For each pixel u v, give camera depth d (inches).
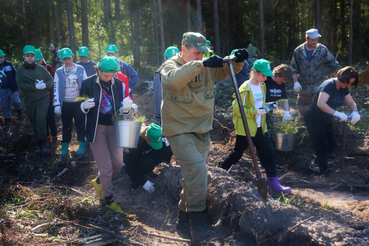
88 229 143.2
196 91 120.7
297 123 250.5
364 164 205.5
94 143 160.9
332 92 184.1
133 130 153.8
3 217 143.5
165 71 117.8
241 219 137.4
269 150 175.2
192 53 121.3
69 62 230.4
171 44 775.7
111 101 161.6
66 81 229.5
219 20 776.9
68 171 216.1
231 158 184.4
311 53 240.5
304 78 244.1
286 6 796.0
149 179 197.0
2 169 219.5
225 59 119.2
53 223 143.9
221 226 146.4
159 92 214.4
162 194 185.8
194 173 120.3
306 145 232.2
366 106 290.0
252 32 832.3
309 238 124.2
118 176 210.7
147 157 183.9
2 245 124.0
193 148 121.4
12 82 288.0
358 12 713.0
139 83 450.0
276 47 850.8
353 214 142.6
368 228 128.6
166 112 122.0
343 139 201.2
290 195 173.8
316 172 206.8
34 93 228.4
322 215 137.9
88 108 152.6
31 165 223.0
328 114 185.6
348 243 117.8
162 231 152.8
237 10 768.3
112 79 164.4
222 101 321.7
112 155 166.7
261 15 648.4
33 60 231.0
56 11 663.8
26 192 173.2
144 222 162.1
